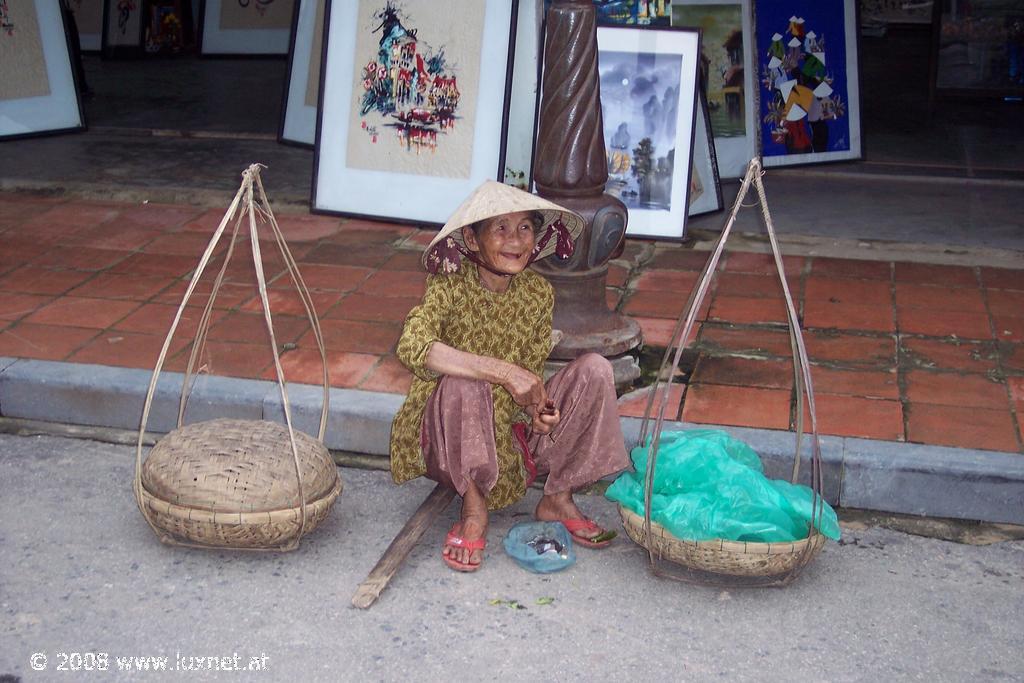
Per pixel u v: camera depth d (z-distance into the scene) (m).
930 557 3.62
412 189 6.52
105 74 11.32
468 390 3.37
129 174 7.53
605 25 6.26
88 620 3.23
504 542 3.58
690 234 6.49
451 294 3.43
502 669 3.04
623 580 3.47
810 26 7.76
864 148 8.02
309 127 8.27
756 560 3.26
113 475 4.10
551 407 3.32
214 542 3.44
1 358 4.67
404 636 3.18
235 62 12.38
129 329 5.02
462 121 6.36
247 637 3.16
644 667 3.04
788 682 2.99
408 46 6.41
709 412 4.28
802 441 3.97
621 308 5.37
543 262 4.47
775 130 7.77
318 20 8.18
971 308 5.36
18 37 8.30
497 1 6.20
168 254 6.06
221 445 3.54
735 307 5.39
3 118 8.27
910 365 4.71
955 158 8.16
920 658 3.09
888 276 5.80
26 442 4.36
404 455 3.63
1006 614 3.31
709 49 7.31
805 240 6.36
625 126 6.30
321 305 5.34
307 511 3.44
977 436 4.06
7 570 3.47
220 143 8.47
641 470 3.59
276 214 6.77
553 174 4.40
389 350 4.82
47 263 5.90
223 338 4.93
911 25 15.18
